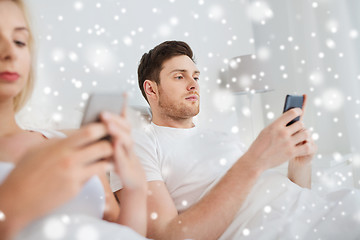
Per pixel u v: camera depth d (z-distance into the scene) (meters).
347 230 0.76
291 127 0.77
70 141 0.36
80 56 1.30
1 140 0.58
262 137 0.78
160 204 0.84
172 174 1.03
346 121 2.24
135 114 1.27
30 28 0.69
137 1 1.67
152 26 1.75
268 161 0.76
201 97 2.11
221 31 2.43
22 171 0.35
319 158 2.01
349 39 2.27
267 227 0.75
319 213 0.82
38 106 1.06
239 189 0.76
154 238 0.78
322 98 2.45
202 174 1.01
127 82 1.51
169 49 1.21
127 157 0.44
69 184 0.34
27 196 0.33
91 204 0.57
